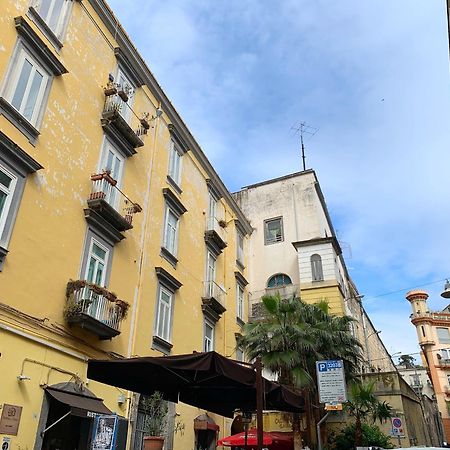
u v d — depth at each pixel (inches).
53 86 482.0
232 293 935.7
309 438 538.9
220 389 377.1
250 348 646.5
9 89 418.6
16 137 417.4
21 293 390.0
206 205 878.4
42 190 438.9
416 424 885.8
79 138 510.6
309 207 1109.7
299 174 1173.7
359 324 1213.7
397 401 748.0
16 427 358.9
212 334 805.2
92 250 500.1
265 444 577.9
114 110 559.2
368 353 1240.2
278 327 611.5
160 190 687.1
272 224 1143.0
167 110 754.2
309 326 633.6
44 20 492.1
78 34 544.4
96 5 587.5
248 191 1225.4
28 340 388.2
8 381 360.8
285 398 372.5
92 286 460.1
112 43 617.6
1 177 393.1
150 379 346.9
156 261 640.4
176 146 780.6
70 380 428.1
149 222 637.9
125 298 548.7
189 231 775.7
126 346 530.9
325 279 946.1
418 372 2343.8
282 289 1008.2
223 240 914.1
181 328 683.4
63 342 428.5
